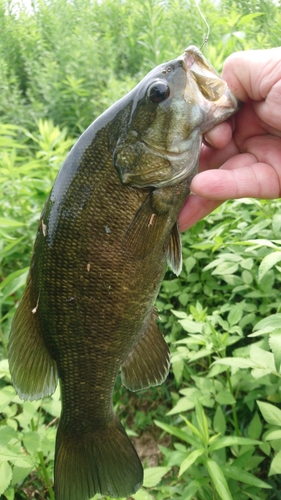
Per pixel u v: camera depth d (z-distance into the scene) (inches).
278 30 24.0
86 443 9.5
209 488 11.1
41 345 9.0
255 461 11.5
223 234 15.7
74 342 8.7
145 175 8.4
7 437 9.6
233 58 9.7
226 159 10.8
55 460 9.1
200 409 10.6
